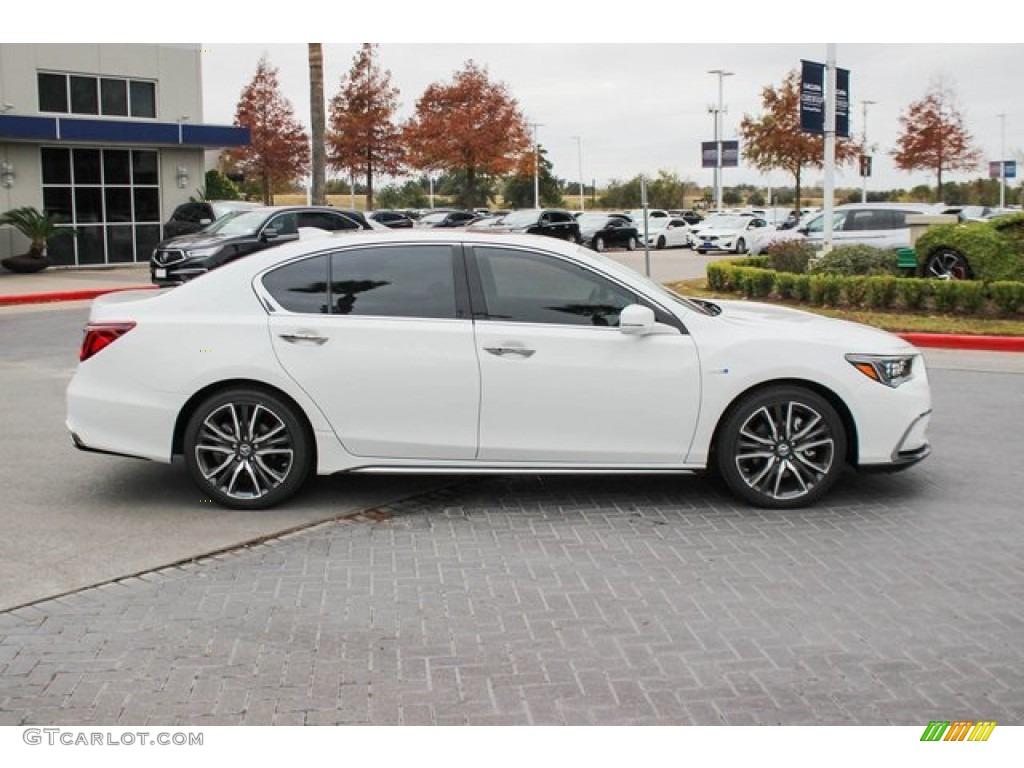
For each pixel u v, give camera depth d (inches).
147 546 238.5
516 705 165.0
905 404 263.6
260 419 263.9
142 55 1110.4
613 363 258.7
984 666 178.9
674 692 169.2
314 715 162.1
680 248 1724.9
